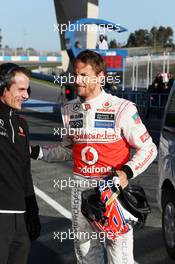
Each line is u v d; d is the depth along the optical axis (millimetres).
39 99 33906
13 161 3225
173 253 5156
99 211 3270
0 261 3203
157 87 20844
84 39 19016
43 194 8031
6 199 3193
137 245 5586
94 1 22797
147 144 3373
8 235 3219
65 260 5145
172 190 5227
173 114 5598
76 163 3510
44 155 3787
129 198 3293
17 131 3281
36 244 5617
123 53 19141
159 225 6324
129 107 3395
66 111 3547
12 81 3254
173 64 31219
